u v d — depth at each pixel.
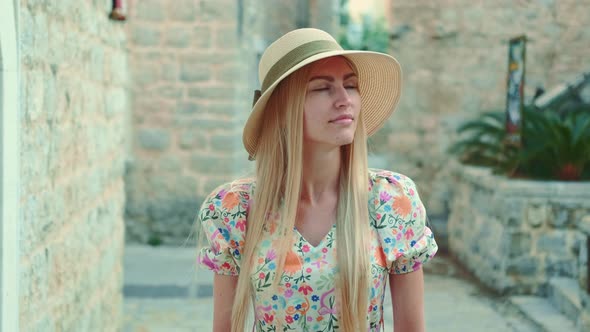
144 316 6.00
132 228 8.83
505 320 5.80
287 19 11.54
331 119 1.70
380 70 1.91
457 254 8.29
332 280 1.68
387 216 1.75
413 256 1.77
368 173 1.82
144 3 8.62
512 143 6.94
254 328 1.81
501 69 9.05
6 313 2.19
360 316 1.67
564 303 5.74
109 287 4.19
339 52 1.67
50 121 2.81
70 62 3.14
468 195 7.82
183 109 8.73
